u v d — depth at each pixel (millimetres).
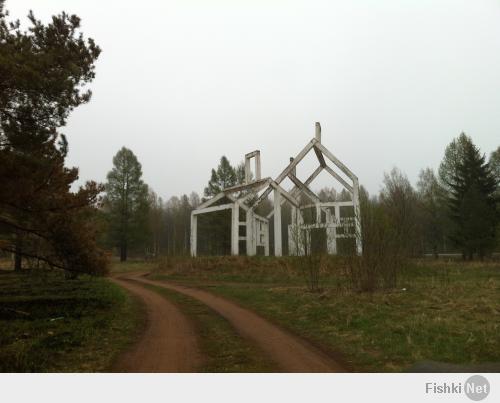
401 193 29297
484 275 24469
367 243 17453
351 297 15938
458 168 45375
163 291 22172
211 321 13391
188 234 76688
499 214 41656
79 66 13172
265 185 35531
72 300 16531
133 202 52812
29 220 14078
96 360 8539
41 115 12414
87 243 14422
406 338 9727
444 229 49312
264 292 19875
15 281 23672
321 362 8430
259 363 8367
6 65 10672
